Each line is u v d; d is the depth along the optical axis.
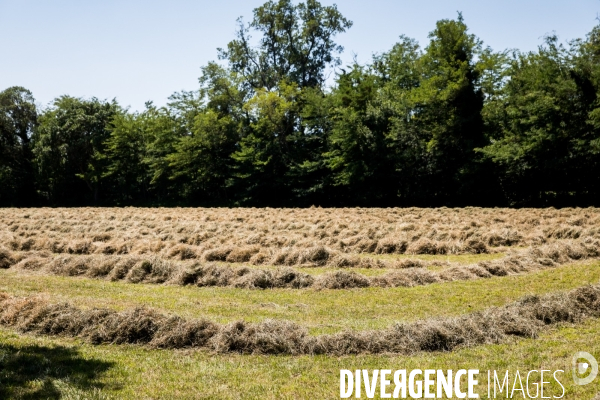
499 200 43.28
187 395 6.71
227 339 8.57
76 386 7.01
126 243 19.59
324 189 51.44
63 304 10.02
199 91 61.69
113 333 9.06
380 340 8.42
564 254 16.11
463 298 11.91
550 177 40.22
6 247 19.73
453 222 25.48
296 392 6.80
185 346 8.70
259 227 24.06
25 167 65.12
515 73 47.81
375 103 49.44
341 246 19.33
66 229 25.92
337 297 12.43
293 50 60.03
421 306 11.35
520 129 42.47
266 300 12.25
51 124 60.81
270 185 53.66
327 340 8.46
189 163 57.81
